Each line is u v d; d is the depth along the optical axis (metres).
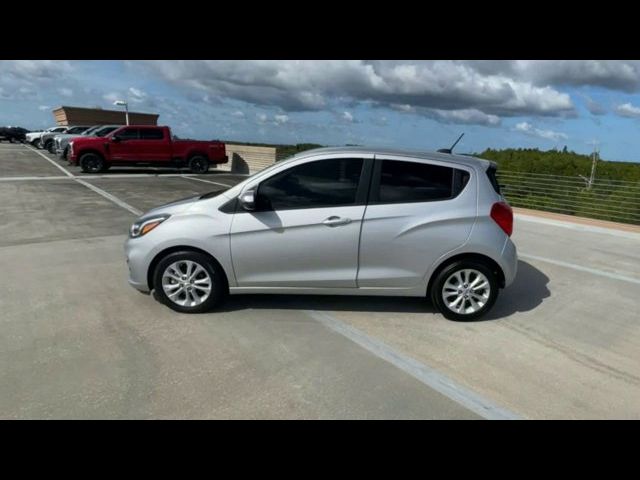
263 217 3.80
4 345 3.29
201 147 18.81
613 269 5.89
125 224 7.80
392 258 3.83
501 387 2.92
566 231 8.62
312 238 3.79
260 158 19.84
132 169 19.77
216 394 2.75
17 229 7.19
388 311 4.14
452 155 4.03
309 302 4.30
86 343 3.36
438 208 3.80
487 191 3.88
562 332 3.82
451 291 3.93
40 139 33.22
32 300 4.18
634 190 10.03
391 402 2.71
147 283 3.97
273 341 3.48
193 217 3.86
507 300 4.58
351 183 3.81
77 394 2.71
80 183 13.70
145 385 2.82
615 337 3.75
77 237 6.75
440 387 2.89
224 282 3.96
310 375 2.99
